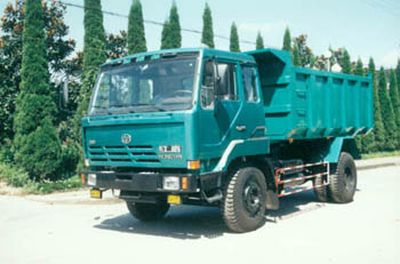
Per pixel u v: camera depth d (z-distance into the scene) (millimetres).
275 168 9172
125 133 7730
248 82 8516
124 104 7949
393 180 16078
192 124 7133
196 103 7215
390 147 31047
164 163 7379
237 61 8219
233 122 7992
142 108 7625
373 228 8320
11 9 18016
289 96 9391
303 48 35094
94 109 8289
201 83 7355
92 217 9984
